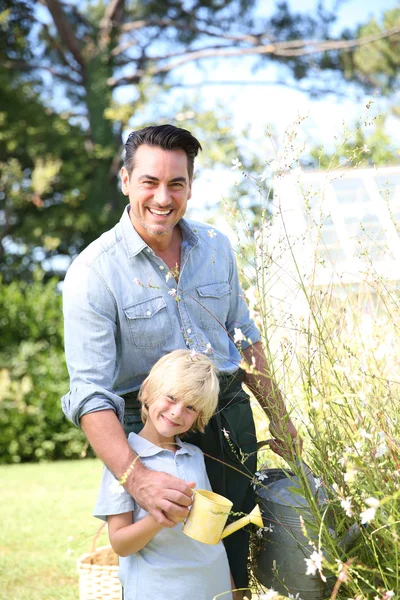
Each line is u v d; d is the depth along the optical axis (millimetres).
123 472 2004
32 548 4031
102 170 15297
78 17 16531
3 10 15562
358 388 2076
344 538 1991
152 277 2279
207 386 2104
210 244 2441
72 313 2186
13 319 8578
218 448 2252
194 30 15375
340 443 2051
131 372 2289
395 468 1905
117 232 2301
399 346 2121
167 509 1937
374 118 2174
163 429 2113
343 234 2799
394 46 14883
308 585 2066
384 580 1824
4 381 8172
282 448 2113
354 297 2549
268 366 2082
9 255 15078
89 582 2734
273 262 2137
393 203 2852
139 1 16375
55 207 15078
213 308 2387
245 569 2230
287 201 2705
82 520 4676
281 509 2100
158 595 2041
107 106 15078
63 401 2191
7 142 14672
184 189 2234
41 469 7391
